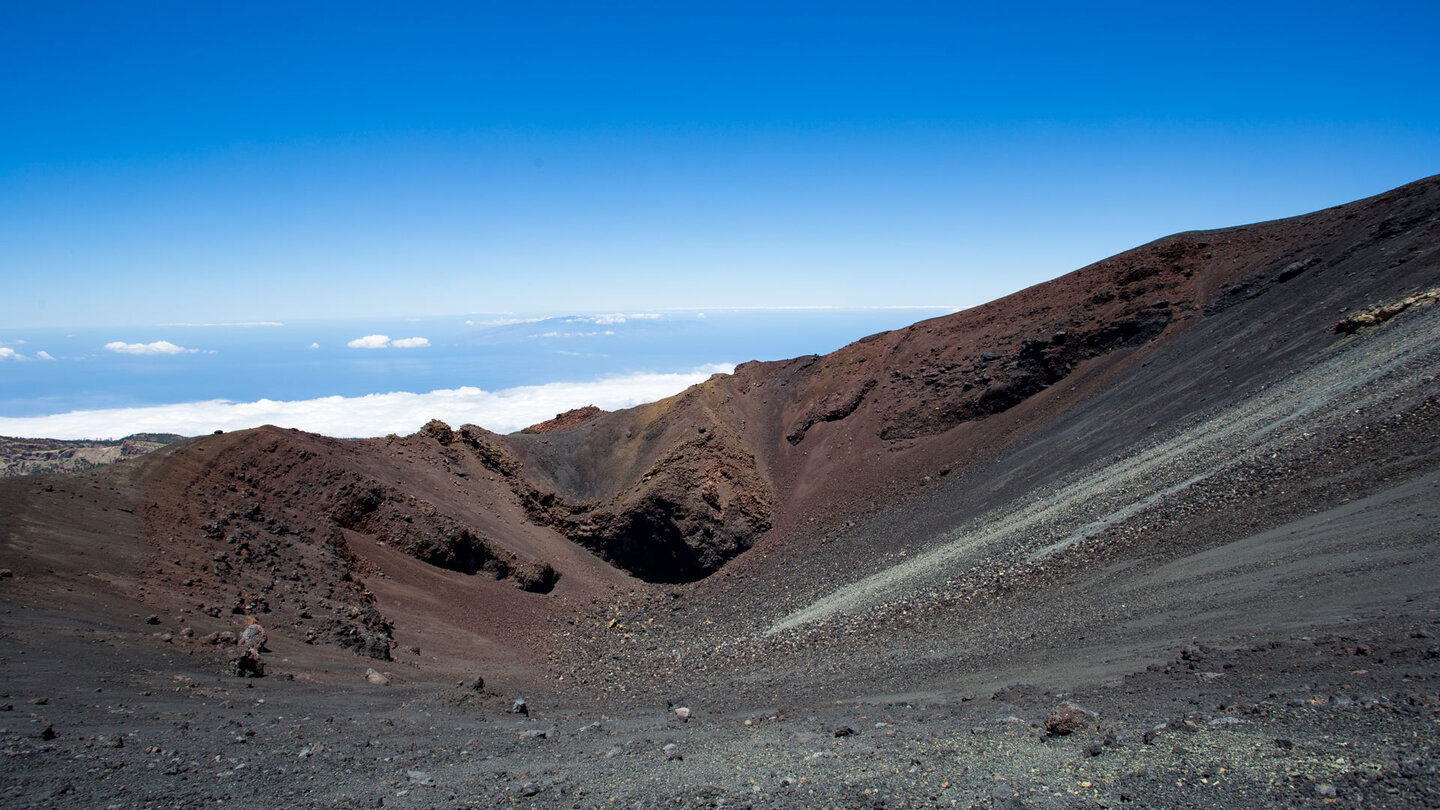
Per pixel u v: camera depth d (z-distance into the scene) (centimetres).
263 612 2653
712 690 2400
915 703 1566
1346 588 1516
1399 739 744
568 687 2802
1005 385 5412
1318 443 2397
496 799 946
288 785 1022
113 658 1744
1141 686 1284
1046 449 4341
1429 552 1503
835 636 2798
